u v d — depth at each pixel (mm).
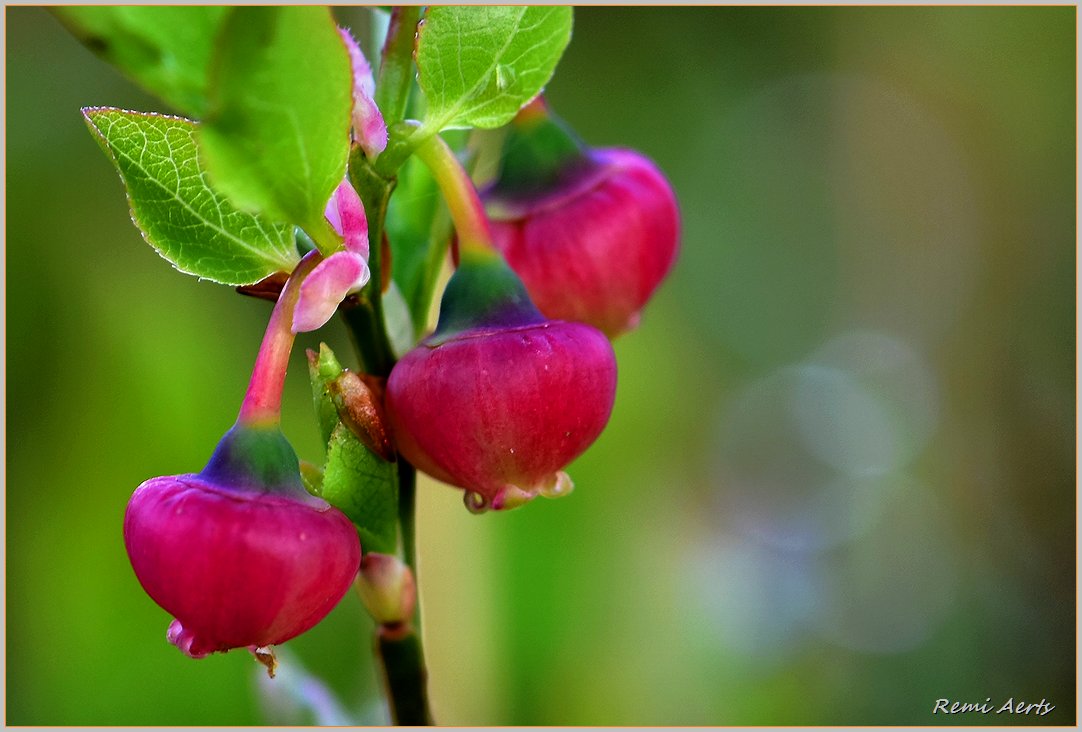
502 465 94
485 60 95
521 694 139
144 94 186
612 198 103
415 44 94
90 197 174
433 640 137
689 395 234
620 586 154
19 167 171
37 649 136
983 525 251
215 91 88
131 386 148
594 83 250
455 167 95
